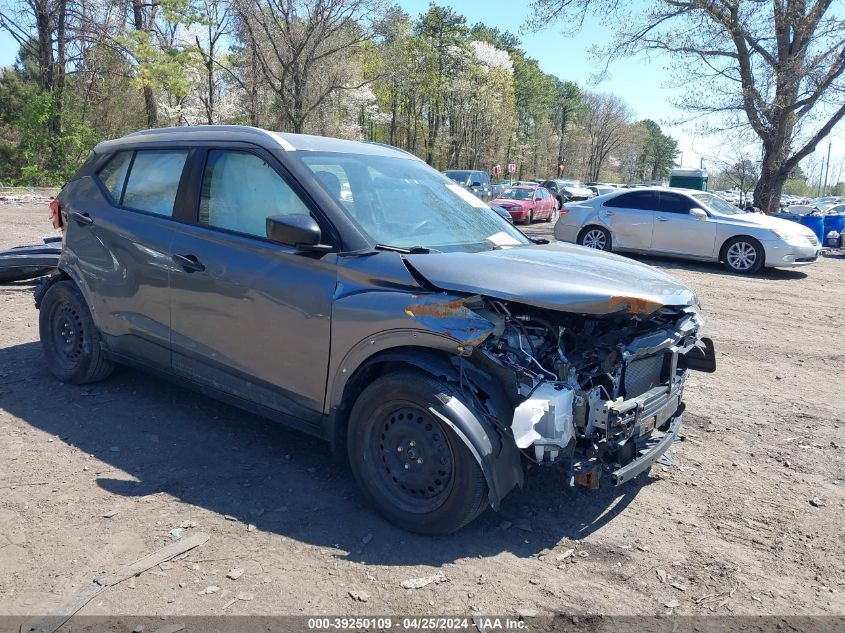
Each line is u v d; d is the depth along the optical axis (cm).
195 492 355
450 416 297
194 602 267
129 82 3061
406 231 372
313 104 3544
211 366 399
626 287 324
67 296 485
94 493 349
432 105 6125
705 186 3441
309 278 348
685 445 455
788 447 456
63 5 2689
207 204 406
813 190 9306
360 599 273
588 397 307
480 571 298
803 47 1912
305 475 380
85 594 268
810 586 300
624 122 10131
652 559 316
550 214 2677
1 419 434
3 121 3619
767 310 927
